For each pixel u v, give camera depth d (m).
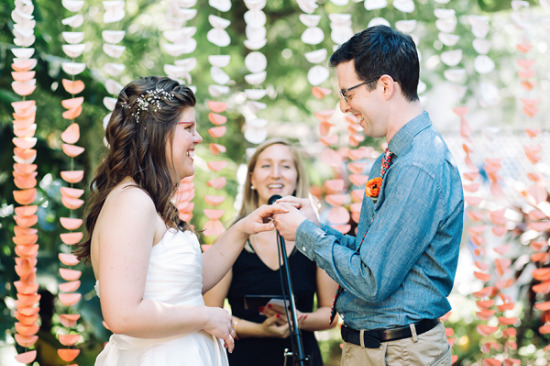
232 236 2.07
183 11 2.80
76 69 2.65
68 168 3.74
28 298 2.68
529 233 4.00
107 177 1.75
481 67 2.89
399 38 1.79
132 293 1.55
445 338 1.79
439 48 5.34
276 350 2.44
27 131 2.61
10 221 3.55
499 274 3.03
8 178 3.49
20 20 2.54
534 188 3.04
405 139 1.77
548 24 2.99
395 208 1.66
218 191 5.07
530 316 4.09
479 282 4.70
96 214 1.76
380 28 1.81
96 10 4.55
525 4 2.91
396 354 1.71
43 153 3.64
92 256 1.73
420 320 1.73
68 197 2.65
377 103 1.78
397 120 1.79
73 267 3.68
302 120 6.39
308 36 2.78
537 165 3.08
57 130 4.08
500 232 2.97
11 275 3.52
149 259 1.64
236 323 2.45
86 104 3.65
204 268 2.03
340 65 1.82
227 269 2.07
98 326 3.55
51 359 3.70
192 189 2.88
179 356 1.70
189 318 1.66
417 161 1.69
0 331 3.42
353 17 5.45
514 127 5.79
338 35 2.78
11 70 3.30
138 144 1.73
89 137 3.79
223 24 2.79
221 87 2.84
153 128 1.73
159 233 1.70
